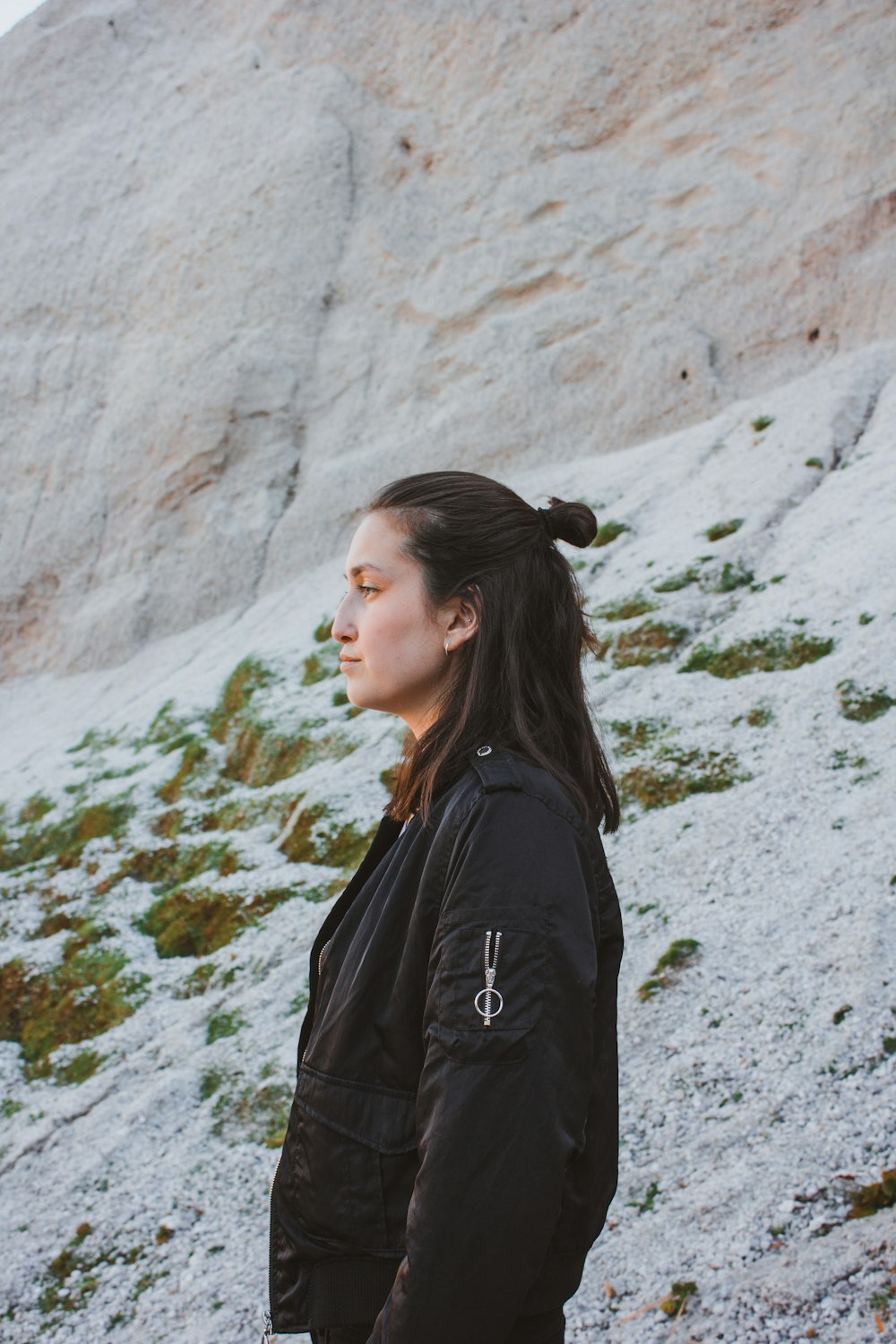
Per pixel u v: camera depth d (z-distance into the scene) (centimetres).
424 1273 105
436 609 140
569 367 745
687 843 379
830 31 737
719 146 755
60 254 918
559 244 773
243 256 837
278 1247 131
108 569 827
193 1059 364
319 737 552
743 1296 221
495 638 137
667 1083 286
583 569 589
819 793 379
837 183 711
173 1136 334
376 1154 121
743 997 305
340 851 458
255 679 637
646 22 777
